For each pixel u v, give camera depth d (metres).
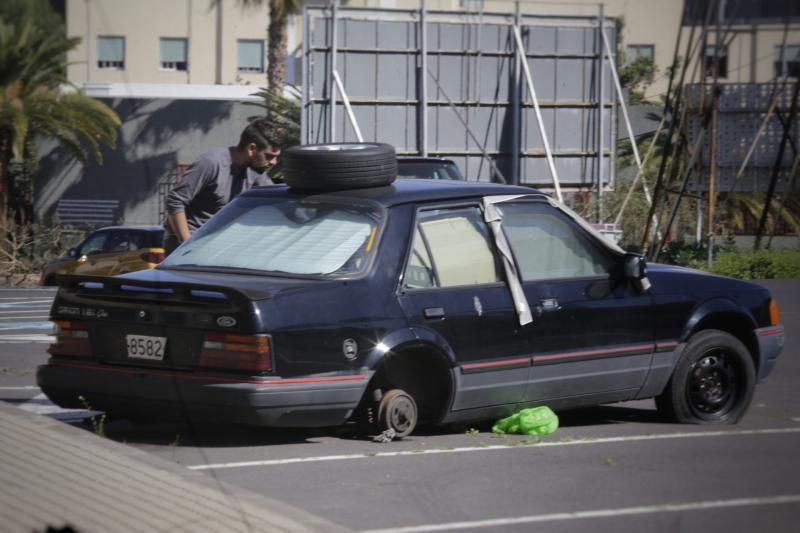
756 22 42.38
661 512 14.84
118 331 18.23
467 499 15.38
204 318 17.22
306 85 66.38
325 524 13.41
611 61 67.50
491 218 19.66
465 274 19.14
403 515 14.52
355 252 18.38
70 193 80.88
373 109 66.75
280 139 23.72
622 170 81.44
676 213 63.03
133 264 57.44
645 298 21.02
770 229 65.19
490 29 68.31
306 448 18.42
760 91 56.59
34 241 63.94
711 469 17.42
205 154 23.52
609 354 20.44
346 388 17.41
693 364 21.52
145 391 17.67
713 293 22.03
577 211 66.00
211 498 14.23
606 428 21.09
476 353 18.86
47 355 31.92
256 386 16.72
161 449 18.33
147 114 84.25
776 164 57.25
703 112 56.38
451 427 20.23
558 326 19.83
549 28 68.62
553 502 15.28
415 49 67.06
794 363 32.19
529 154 68.88
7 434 17.69
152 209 84.88
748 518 14.56
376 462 17.44
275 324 16.94
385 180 19.89
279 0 75.19
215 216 20.75
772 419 22.50
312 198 19.86
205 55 80.00
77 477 15.12
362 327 17.70
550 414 19.81
